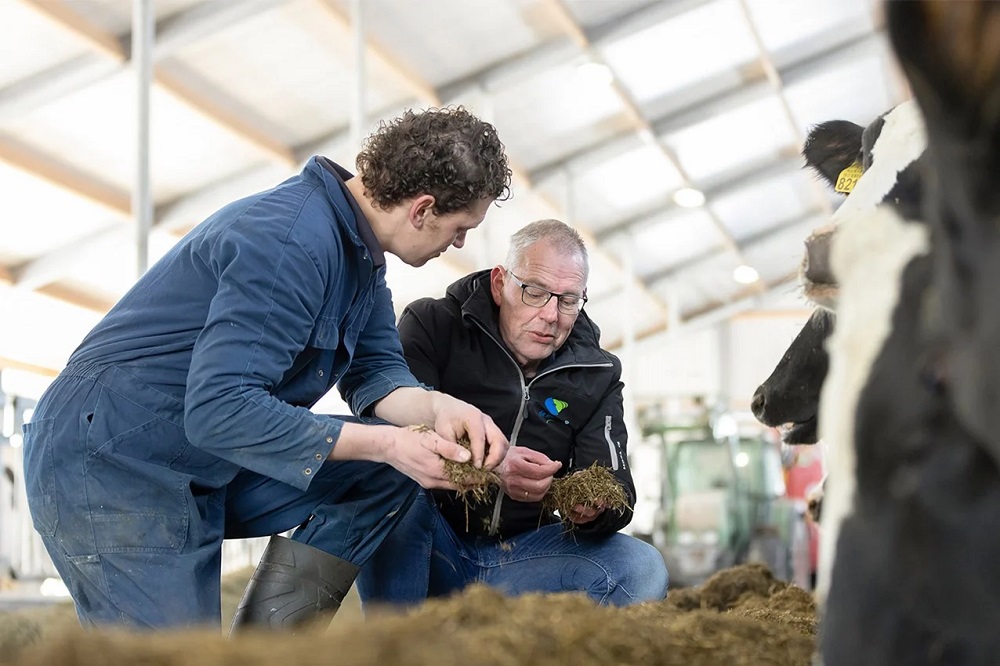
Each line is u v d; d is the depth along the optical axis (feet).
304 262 8.42
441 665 4.28
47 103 28.76
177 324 8.56
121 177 33.63
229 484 9.26
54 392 8.61
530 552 10.80
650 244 62.28
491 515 10.89
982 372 3.59
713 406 53.93
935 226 3.86
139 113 22.72
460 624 5.23
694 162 52.75
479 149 8.94
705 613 6.70
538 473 9.43
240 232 8.39
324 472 9.43
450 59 36.27
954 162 3.46
